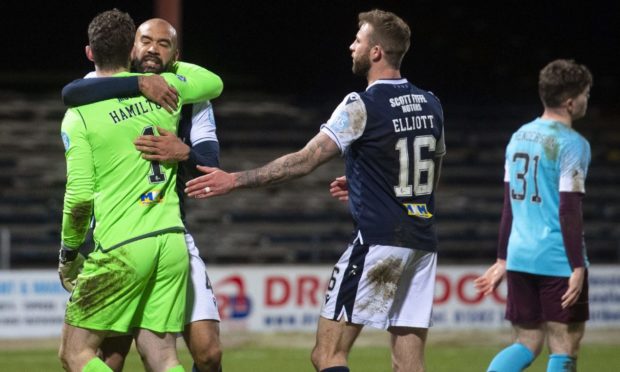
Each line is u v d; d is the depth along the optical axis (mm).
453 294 40750
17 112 66375
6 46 81688
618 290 41438
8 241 46531
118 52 14781
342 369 14664
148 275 14586
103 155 14484
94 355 14648
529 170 17188
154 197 14664
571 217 16547
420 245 14945
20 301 38062
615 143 69250
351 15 84125
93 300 14539
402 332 15305
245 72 83000
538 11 84312
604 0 82438
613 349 34969
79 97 14484
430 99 15359
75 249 15000
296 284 40062
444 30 84062
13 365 30406
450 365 30641
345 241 55000
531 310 17422
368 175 14820
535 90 78938
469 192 62000
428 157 15047
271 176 14469
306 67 82938
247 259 53469
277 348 35344
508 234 17703
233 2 83125
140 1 81688
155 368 14859
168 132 14680
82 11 82438
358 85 82000
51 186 58250
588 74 17125
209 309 15422
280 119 69000
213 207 56906
